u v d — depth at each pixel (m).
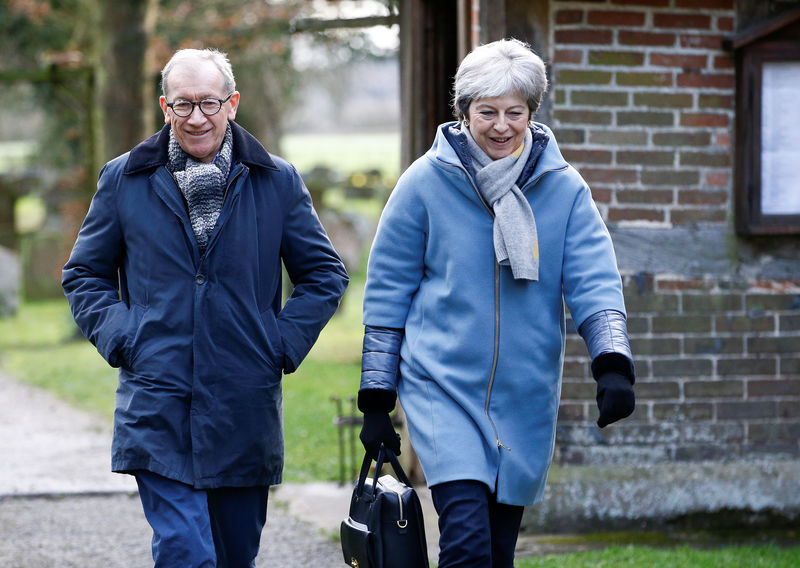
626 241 10.09
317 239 6.86
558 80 9.95
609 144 10.02
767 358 10.27
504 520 6.34
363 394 6.20
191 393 6.34
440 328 6.20
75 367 22.59
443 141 6.22
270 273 6.65
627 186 10.06
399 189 6.35
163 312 6.37
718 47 10.11
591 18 9.95
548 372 6.20
